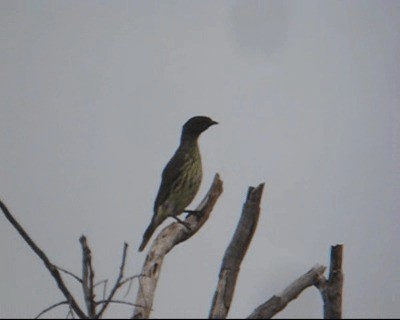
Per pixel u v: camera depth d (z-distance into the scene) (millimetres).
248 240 11664
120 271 9469
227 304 11320
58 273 9781
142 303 11203
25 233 9812
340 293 11492
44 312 9641
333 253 11586
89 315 9523
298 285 11383
